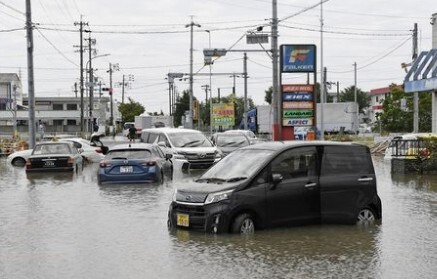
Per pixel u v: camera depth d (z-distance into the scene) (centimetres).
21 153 3716
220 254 1092
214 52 4834
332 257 1073
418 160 2784
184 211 1302
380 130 7069
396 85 7844
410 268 992
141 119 9238
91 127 8200
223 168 1374
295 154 1341
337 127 8406
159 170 2362
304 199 1331
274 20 4122
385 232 1312
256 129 8556
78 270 994
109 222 1459
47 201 1872
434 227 1377
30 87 4162
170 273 965
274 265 1012
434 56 3481
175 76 7025
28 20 4134
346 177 1388
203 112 12531
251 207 1266
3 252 1138
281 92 4166
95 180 2555
